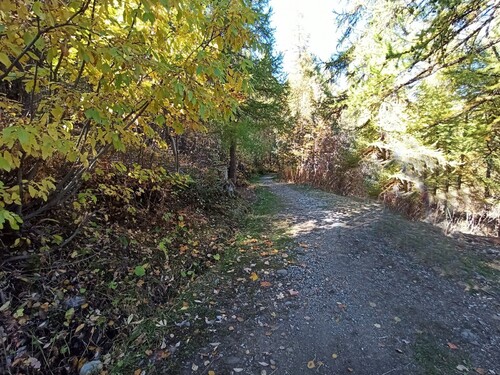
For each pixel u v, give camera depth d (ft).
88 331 9.12
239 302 11.21
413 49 13.32
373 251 16.34
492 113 18.72
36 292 9.22
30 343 8.08
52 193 10.50
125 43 6.83
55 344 8.39
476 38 14.38
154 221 16.34
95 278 10.83
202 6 7.34
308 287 12.21
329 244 16.72
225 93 8.81
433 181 30.37
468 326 10.64
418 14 13.79
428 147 25.08
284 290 11.99
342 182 43.09
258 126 34.58
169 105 9.60
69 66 8.14
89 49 6.34
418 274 14.33
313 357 8.65
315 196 34.17
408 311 11.21
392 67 14.38
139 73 6.72
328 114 28.84
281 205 28.14
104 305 10.15
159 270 12.95
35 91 7.29
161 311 10.71
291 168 58.70
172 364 8.27
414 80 15.56
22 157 7.55
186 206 20.58
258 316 10.36
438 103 23.67
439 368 8.52
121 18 8.65
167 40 8.89
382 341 9.46
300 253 15.40
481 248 19.38
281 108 36.04
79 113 8.61
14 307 8.54
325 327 9.92
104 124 7.26
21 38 6.39
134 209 14.94
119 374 8.00
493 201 30.94
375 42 14.76
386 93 16.35
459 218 30.71
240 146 36.01
